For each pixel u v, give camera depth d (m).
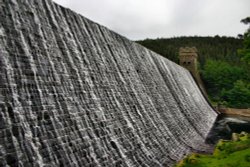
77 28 26.91
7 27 17.89
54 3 24.34
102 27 33.09
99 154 21.69
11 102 16.11
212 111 92.44
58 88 20.53
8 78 16.50
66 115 20.20
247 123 75.31
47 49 20.98
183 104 57.19
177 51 148.25
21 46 18.39
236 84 110.56
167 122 40.47
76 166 18.89
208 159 31.80
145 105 35.78
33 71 18.66
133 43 43.16
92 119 23.03
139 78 38.72
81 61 25.16
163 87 48.84
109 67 30.58
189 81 84.00
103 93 26.75
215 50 182.50
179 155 34.41
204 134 53.56
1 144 14.59
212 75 124.62
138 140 28.64
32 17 20.62
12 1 19.03
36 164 16.05
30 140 16.34
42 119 17.92
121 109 28.77
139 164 26.00
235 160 29.12
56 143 18.17
